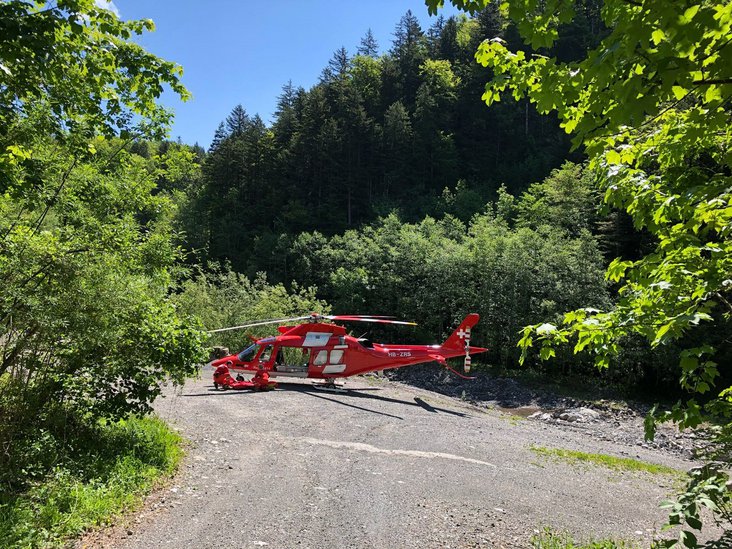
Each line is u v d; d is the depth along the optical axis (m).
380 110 75.56
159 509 5.28
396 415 11.67
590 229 33.56
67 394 6.49
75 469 5.83
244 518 5.22
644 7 1.76
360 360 15.33
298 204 57.03
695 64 1.88
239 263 50.94
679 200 3.17
